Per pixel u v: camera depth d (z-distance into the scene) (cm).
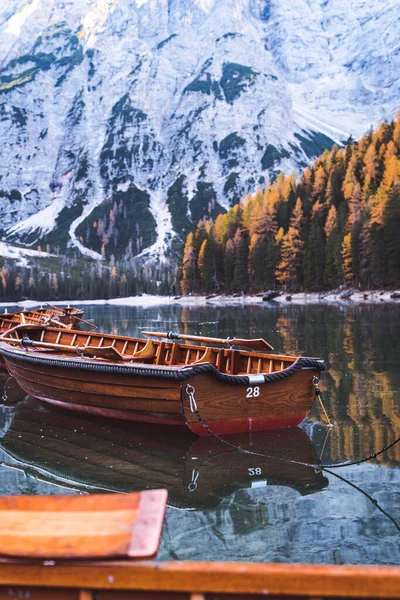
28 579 221
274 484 736
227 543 562
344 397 1257
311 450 881
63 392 1154
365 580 208
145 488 732
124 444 945
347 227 10738
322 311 5531
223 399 956
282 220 13612
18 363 1273
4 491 725
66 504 255
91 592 221
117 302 18412
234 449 900
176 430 979
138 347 1285
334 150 14900
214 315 5531
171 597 221
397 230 9400
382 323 3522
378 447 884
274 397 997
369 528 589
